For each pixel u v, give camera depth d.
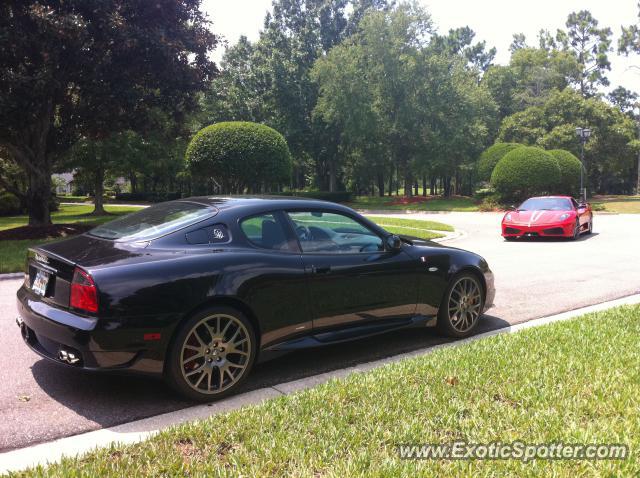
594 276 9.30
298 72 45.97
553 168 31.08
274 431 3.05
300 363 4.79
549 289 8.18
